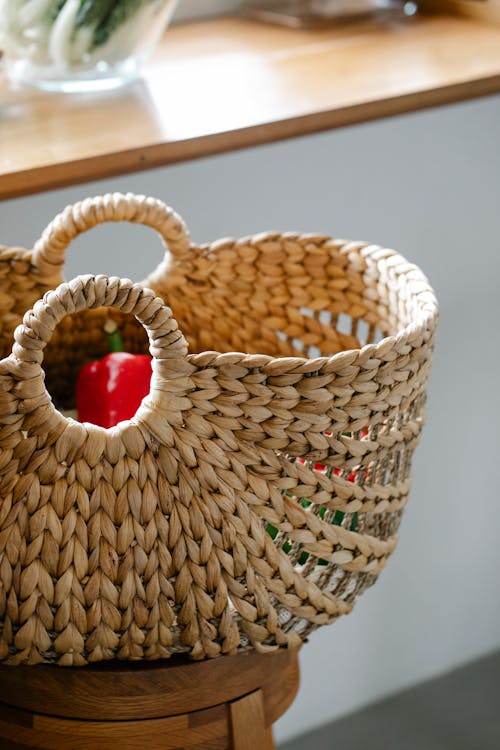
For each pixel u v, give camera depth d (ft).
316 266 3.06
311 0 4.99
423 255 4.66
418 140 4.42
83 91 3.94
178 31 4.81
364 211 4.43
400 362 2.38
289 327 3.15
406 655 5.39
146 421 2.17
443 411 4.99
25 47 3.76
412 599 5.28
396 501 2.61
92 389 2.84
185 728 2.57
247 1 5.06
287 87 3.91
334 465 2.36
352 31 4.78
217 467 2.23
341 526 2.55
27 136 3.44
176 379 2.15
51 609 2.24
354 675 5.23
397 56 4.32
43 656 2.33
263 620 2.39
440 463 5.08
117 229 3.88
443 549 5.29
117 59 3.85
